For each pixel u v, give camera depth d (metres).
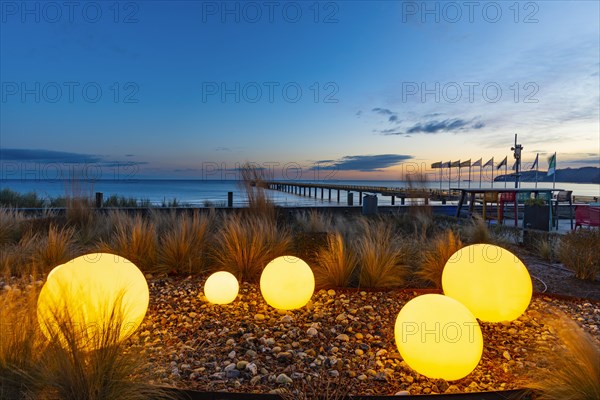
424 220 10.09
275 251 6.06
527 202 10.57
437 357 2.77
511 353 3.37
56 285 2.81
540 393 2.48
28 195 15.60
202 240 6.56
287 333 3.77
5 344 2.26
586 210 9.15
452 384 2.85
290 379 2.81
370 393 2.71
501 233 9.11
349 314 4.33
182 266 5.92
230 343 3.48
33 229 8.21
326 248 6.16
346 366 3.08
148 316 4.15
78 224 9.08
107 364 2.27
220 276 4.59
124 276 3.14
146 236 6.23
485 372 3.04
